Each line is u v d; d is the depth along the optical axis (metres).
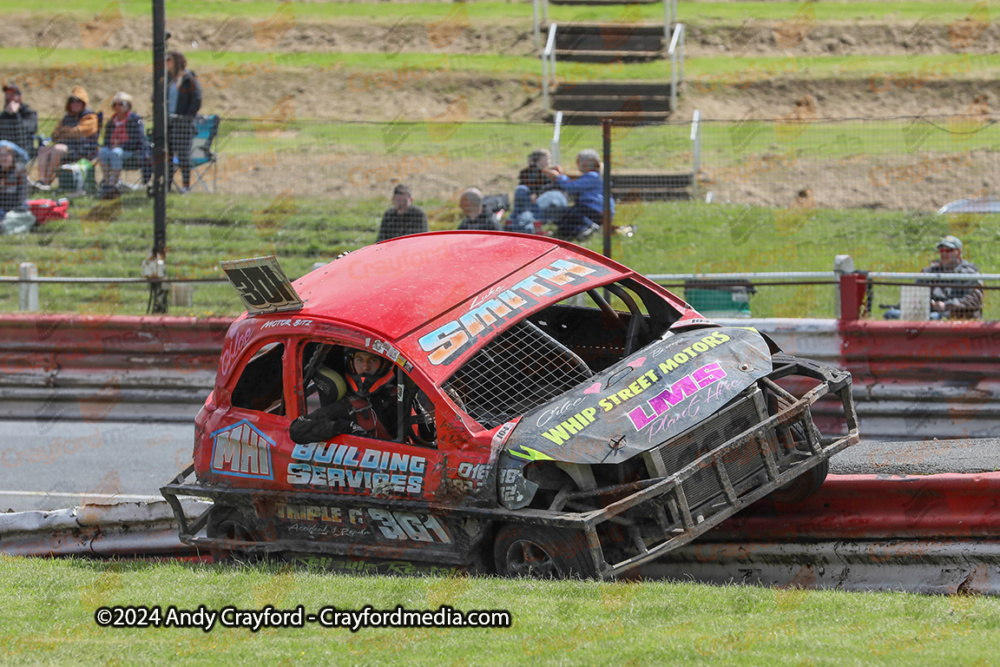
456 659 15.52
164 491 25.75
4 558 24.25
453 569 22.09
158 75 48.50
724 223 56.34
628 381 22.12
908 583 22.94
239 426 24.89
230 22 104.25
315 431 23.06
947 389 32.41
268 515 24.53
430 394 21.78
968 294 38.94
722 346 23.50
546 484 21.23
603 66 89.38
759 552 23.64
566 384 23.44
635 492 20.73
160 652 16.42
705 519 21.08
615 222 55.59
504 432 21.19
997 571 22.47
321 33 101.56
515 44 95.81
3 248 57.69
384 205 62.00
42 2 110.12
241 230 58.69
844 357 33.22
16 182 60.34
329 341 23.33
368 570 23.42
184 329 39.34
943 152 71.50
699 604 17.88
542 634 16.42
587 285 24.66
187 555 27.61
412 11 104.38
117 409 39.84
